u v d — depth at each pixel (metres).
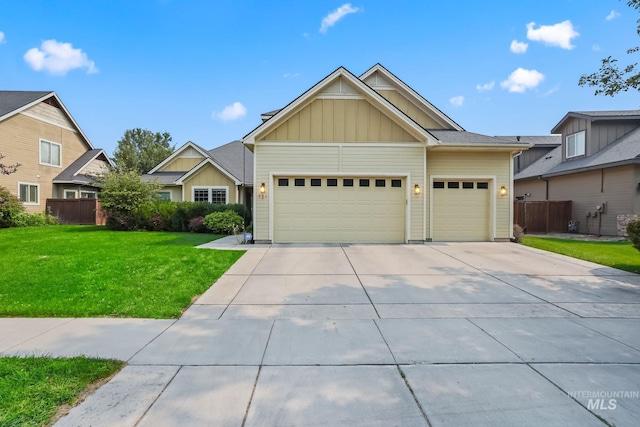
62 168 21.02
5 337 3.74
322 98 11.31
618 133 16.23
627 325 4.14
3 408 2.42
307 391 2.70
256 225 11.24
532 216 16.39
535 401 2.55
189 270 6.96
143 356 3.30
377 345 3.57
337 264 7.89
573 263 8.06
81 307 4.66
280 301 5.16
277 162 11.27
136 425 2.27
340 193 11.46
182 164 22.94
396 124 11.36
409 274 6.93
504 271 7.20
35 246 10.02
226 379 2.87
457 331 3.96
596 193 15.23
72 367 2.98
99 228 16.06
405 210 11.48
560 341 3.66
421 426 2.27
